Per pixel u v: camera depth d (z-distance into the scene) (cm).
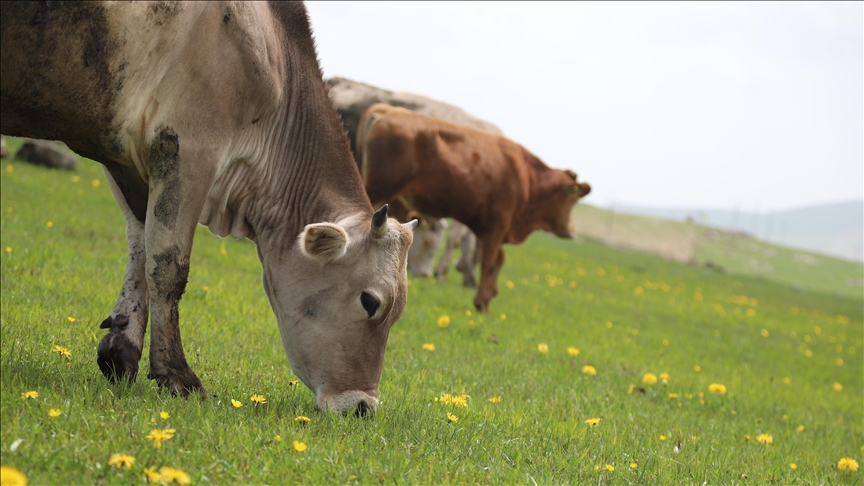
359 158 1123
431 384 660
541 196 1266
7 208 1166
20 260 830
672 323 1631
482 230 1196
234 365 581
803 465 612
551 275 2098
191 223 460
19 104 402
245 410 441
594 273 2477
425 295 1248
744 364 1248
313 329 466
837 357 1684
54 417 350
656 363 1052
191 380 460
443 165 1103
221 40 452
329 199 507
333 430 418
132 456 322
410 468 380
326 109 525
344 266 466
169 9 421
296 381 570
